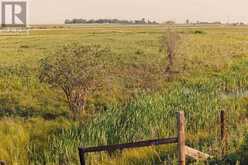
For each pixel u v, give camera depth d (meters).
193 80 28.03
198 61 36.34
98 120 16.02
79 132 15.42
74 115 19.33
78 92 19.30
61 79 18.83
